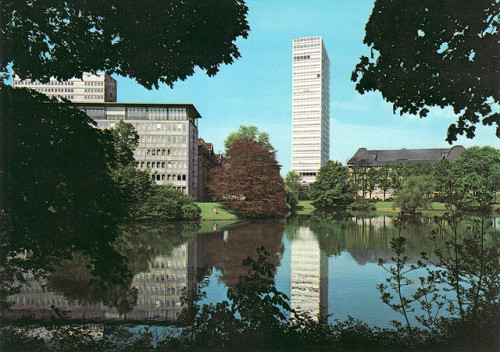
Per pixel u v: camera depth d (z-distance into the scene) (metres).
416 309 12.65
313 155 189.38
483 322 6.65
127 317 12.44
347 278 18.64
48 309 13.41
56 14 8.41
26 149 8.44
